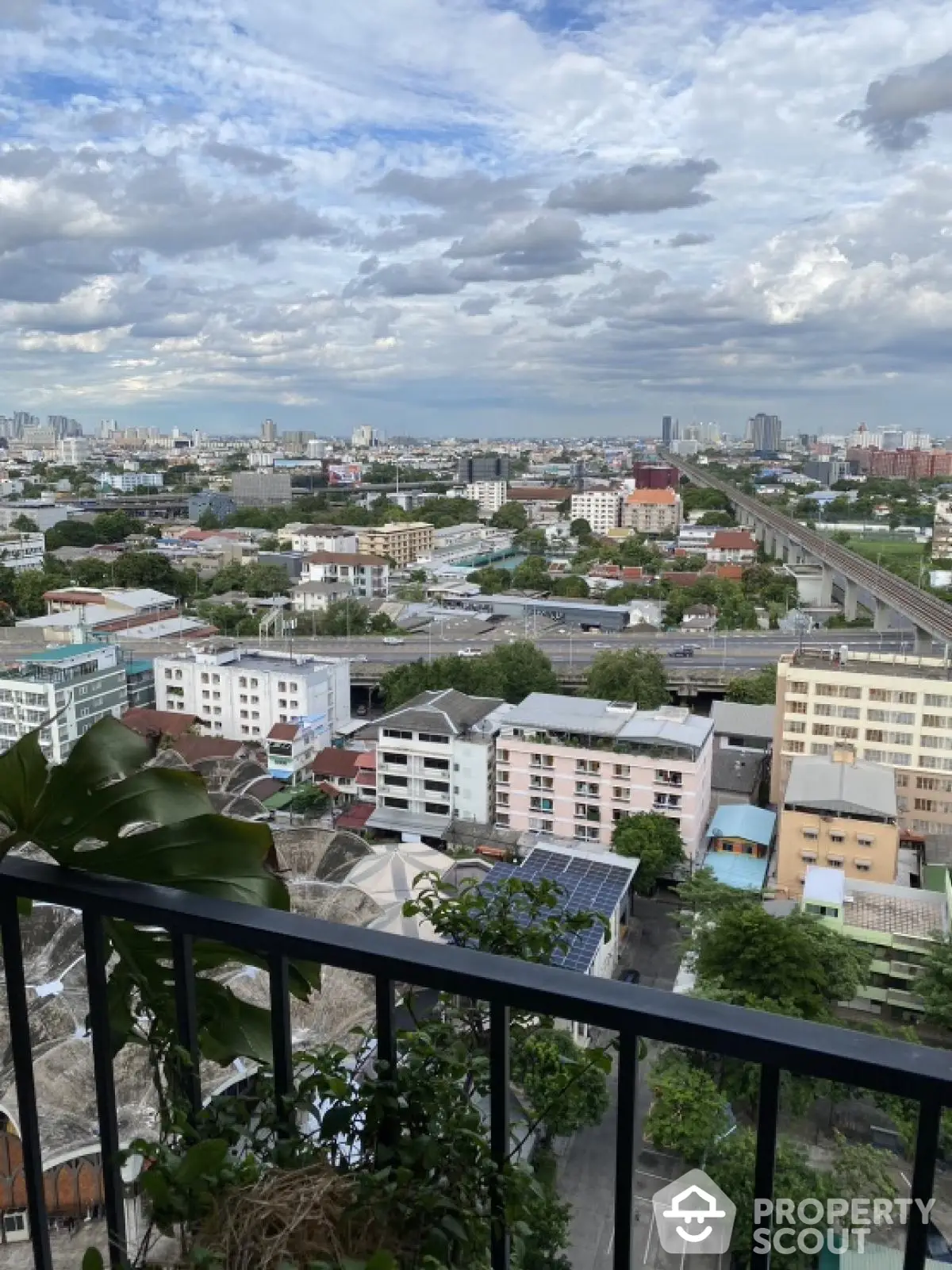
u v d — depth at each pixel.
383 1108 1.92
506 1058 1.60
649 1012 1.46
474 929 3.47
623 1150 1.53
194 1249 1.86
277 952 1.72
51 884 1.90
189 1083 2.10
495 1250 1.93
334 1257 1.91
